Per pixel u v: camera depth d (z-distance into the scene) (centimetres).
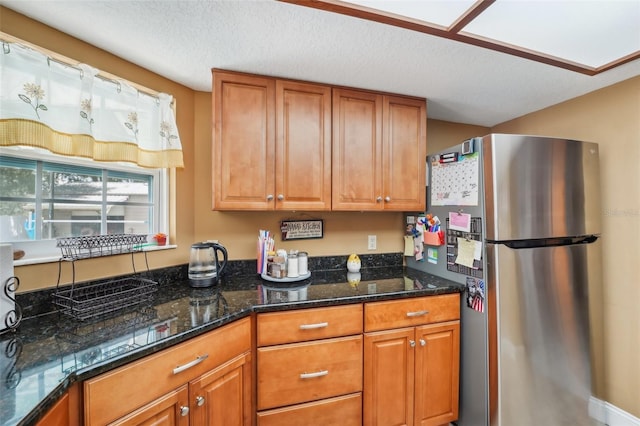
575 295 157
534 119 217
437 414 153
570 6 106
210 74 159
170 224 169
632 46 133
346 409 138
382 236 217
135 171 157
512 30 121
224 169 150
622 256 167
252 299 135
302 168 162
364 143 174
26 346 89
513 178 142
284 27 118
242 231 187
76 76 120
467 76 161
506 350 141
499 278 140
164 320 109
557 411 151
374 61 145
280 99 159
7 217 114
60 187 129
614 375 168
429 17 113
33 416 61
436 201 182
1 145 99
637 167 161
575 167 157
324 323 135
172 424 98
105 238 126
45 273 117
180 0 103
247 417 125
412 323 150
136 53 138
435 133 237
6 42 103
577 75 160
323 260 201
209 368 109
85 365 79
